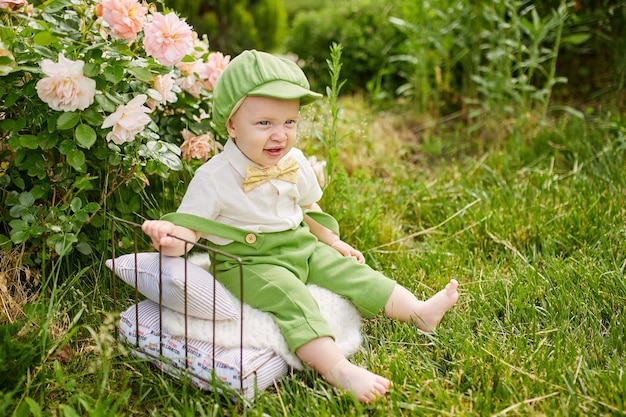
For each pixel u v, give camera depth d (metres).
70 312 2.33
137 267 2.12
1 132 2.33
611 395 1.87
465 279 2.69
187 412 1.85
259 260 2.19
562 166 3.68
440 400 1.89
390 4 5.49
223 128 2.23
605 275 2.52
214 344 1.97
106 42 2.25
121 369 2.08
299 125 3.52
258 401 1.92
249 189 2.20
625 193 3.23
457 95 4.71
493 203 3.25
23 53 2.15
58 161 2.42
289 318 2.05
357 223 3.07
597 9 4.24
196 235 2.15
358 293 2.25
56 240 2.21
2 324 2.17
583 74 4.50
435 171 3.85
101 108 2.23
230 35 6.32
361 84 5.51
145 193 2.61
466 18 4.51
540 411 1.87
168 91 2.48
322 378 2.06
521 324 2.32
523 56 4.62
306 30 5.91
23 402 1.83
